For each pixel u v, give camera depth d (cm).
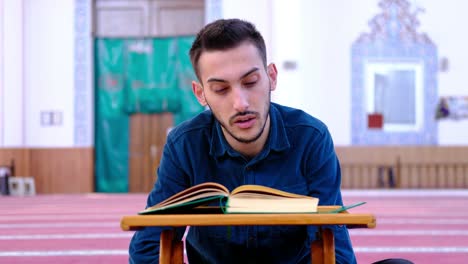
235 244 136
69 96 757
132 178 767
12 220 455
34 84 757
